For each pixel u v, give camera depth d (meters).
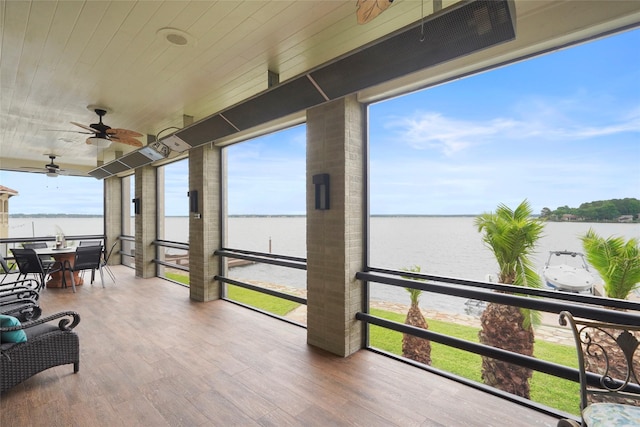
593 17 1.85
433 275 2.78
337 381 2.54
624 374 2.29
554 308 2.04
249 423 2.04
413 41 2.02
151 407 2.21
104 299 5.00
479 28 1.78
